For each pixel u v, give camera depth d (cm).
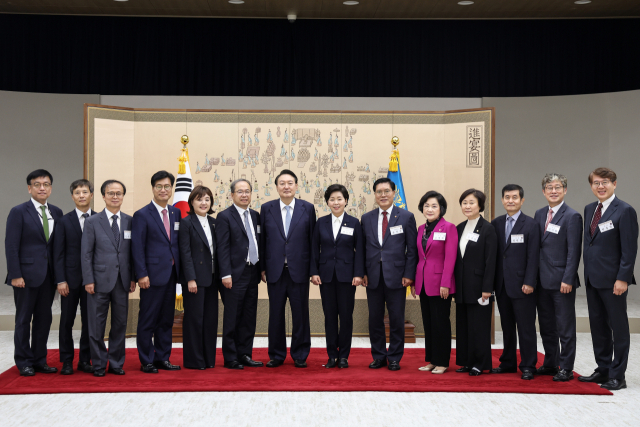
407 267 491
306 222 502
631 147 947
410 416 370
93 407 384
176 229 492
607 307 441
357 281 495
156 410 379
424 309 502
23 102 1007
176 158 645
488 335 475
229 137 654
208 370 481
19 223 460
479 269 470
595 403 400
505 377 464
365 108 903
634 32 1016
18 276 453
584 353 579
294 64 1037
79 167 1019
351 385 434
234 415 370
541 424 358
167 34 1030
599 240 443
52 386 427
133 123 640
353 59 1040
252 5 952
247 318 505
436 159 651
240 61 1040
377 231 499
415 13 989
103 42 1029
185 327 488
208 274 486
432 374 473
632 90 966
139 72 1030
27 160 1009
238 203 497
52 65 1024
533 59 1035
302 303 501
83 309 482
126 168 635
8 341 620
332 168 658
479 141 623
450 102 892
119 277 465
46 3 952
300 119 658
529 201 1019
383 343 502
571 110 999
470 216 480
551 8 960
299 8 965
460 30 1040
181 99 874
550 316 469
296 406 389
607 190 442
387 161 655
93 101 1001
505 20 1037
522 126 1020
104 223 462
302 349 502
